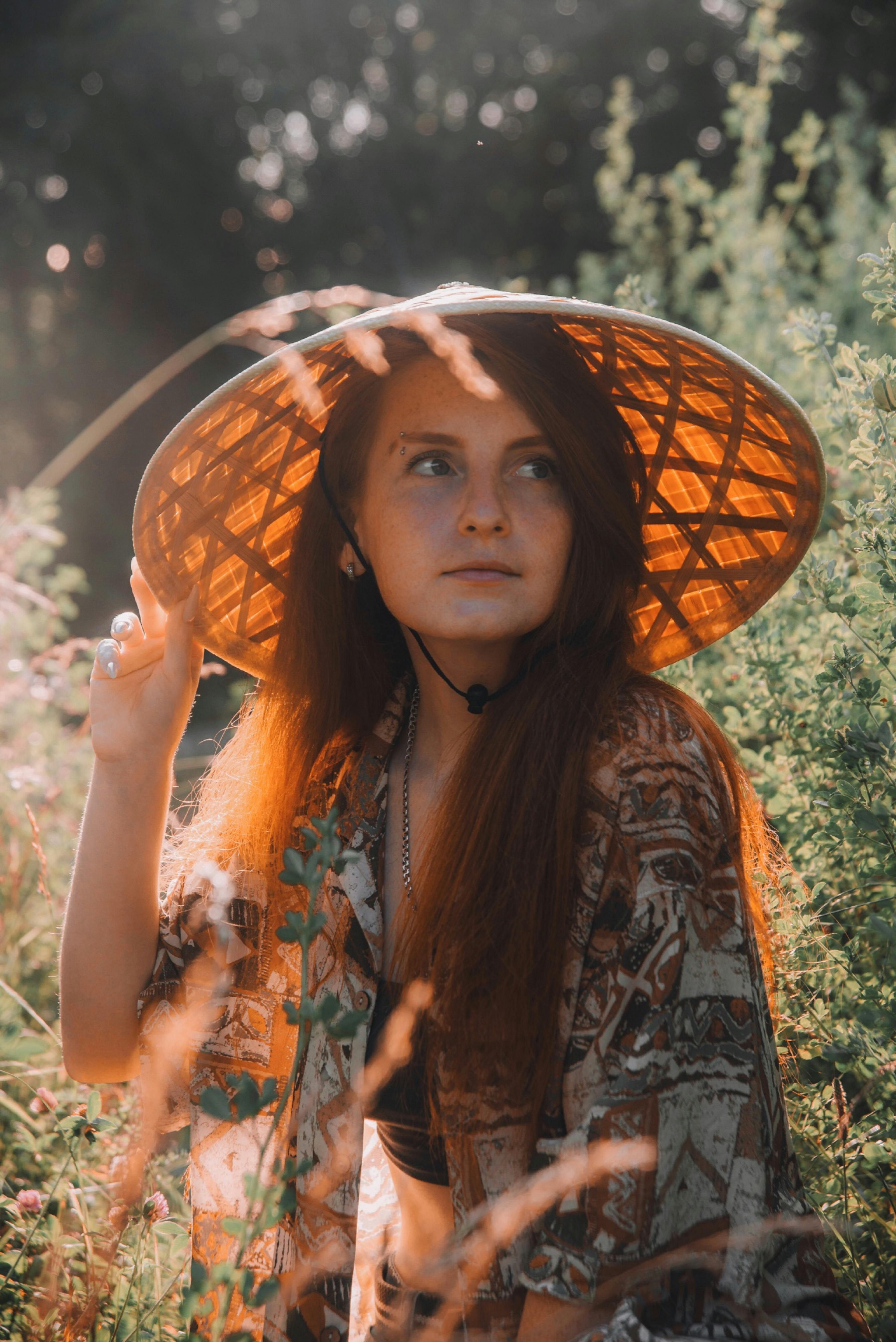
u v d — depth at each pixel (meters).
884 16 11.56
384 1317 1.55
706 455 1.67
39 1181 1.82
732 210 3.90
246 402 1.58
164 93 13.65
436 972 1.35
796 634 2.20
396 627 1.73
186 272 14.07
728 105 14.02
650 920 1.24
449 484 1.44
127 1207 1.50
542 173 14.98
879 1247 1.57
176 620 1.63
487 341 1.42
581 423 1.46
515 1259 1.29
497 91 15.44
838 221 4.03
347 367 1.60
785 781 1.97
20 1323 1.40
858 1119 1.75
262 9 14.31
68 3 12.71
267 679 1.77
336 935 1.47
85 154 13.22
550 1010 1.29
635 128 14.44
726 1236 1.20
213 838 1.66
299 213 15.59
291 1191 1.31
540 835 1.33
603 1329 1.13
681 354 1.53
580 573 1.49
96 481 13.24
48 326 13.83
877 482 1.80
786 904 1.68
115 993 1.56
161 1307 1.47
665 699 1.43
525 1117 1.31
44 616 3.39
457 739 1.57
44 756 3.01
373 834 1.54
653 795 1.31
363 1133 1.40
